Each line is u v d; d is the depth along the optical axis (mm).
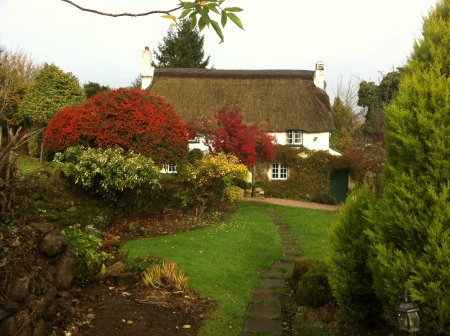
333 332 4867
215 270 7523
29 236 4699
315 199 22484
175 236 10070
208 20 2334
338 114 34500
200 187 12859
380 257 4273
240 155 16859
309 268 6605
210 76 25969
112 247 8359
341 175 24031
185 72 26062
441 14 4793
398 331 4754
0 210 5090
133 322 4762
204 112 23656
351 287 5117
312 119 23781
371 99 30719
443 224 3980
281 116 23828
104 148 11438
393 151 4570
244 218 13758
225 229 11484
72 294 5176
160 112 12602
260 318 5680
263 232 11617
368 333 4926
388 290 4203
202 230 11094
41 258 4586
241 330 5230
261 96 24859
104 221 9719
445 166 4051
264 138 17859
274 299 6461
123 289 5746
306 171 23391
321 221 14016
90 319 4648
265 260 8734
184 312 5402
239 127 16797
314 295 5910
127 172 10078
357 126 34594
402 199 4281
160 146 12344
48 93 19453
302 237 11406
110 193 10133
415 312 3719
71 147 10594
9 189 5434
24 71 28953
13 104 19609
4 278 3791
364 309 5090
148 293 5723
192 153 17141
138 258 6473
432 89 4250
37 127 18703
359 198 5445
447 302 3842
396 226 4285
